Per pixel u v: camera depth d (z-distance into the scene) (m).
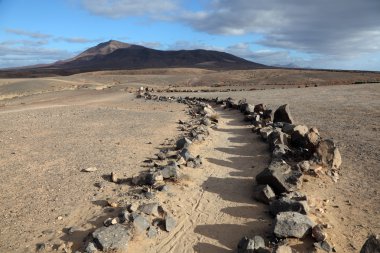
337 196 9.05
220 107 28.44
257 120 19.11
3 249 6.73
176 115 23.38
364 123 18.34
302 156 11.62
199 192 9.45
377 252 5.68
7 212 8.16
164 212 7.99
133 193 9.03
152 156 12.54
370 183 9.77
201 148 13.88
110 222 7.32
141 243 6.95
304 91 39.62
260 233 7.34
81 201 8.70
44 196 9.00
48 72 188.38
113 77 90.19
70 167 11.27
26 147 13.85
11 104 38.75
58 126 18.83
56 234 7.22
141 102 33.78
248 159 12.39
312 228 6.88
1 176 10.43
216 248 6.92
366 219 7.85
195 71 146.62
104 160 12.04
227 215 8.19
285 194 8.62
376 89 37.38
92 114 24.03
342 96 32.34
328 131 16.61
